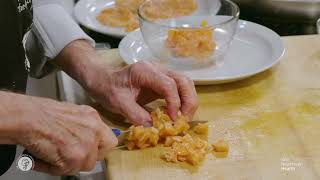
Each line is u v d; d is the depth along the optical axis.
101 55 1.19
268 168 0.83
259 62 1.12
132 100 0.96
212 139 0.91
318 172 0.82
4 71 1.03
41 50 1.13
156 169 0.84
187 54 1.11
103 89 0.99
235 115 0.97
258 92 1.04
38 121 0.76
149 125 0.92
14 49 1.03
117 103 0.96
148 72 0.96
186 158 0.86
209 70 1.10
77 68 1.05
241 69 1.09
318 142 0.88
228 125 0.94
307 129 0.92
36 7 1.16
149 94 0.98
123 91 0.97
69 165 0.79
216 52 1.12
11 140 0.75
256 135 0.91
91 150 0.80
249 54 1.15
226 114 0.97
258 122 0.94
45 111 0.77
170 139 0.90
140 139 0.88
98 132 0.81
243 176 0.82
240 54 1.16
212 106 1.00
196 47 1.10
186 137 0.89
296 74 1.10
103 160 0.89
